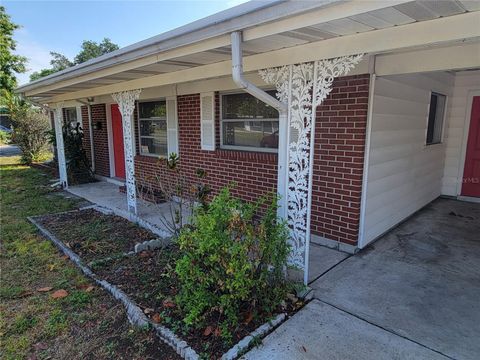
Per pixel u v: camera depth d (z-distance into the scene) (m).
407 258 3.95
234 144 5.71
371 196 4.20
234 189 5.55
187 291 2.74
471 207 6.14
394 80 4.25
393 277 3.48
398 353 2.34
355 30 2.39
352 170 3.99
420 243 4.42
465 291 3.20
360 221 4.07
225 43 2.73
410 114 4.92
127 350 2.43
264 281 2.76
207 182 6.07
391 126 4.39
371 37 2.41
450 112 6.57
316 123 4.24
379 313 2.83
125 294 3.11
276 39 2.65
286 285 2.99
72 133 9.21
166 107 6.69
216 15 2.51
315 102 2.88
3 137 25.16
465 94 6.37
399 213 5.12
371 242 4.42
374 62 3.68
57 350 2.45
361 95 3.79
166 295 3.08
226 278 2.63
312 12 2.12
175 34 2.87
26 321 2.79
